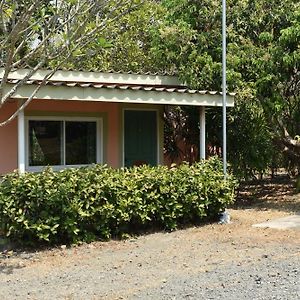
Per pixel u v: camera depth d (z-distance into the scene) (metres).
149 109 12.87
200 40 12.38
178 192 9.85
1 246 8.44
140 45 17.31
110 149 12.25
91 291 6.07
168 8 13.41
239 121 13.05
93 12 6.63
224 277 6.49
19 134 9.08
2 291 6.16
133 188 9.27
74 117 11.68
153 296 5.76
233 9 12.55
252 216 11.27
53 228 8.37
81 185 8.80
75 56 6.86
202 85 12.16
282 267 6.92
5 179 8.53
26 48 8.91
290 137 14.12
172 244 8.67
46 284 6.44
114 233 9.21
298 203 13.06
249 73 12.44
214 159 10.88
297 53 11.54
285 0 12.50
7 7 6.88
